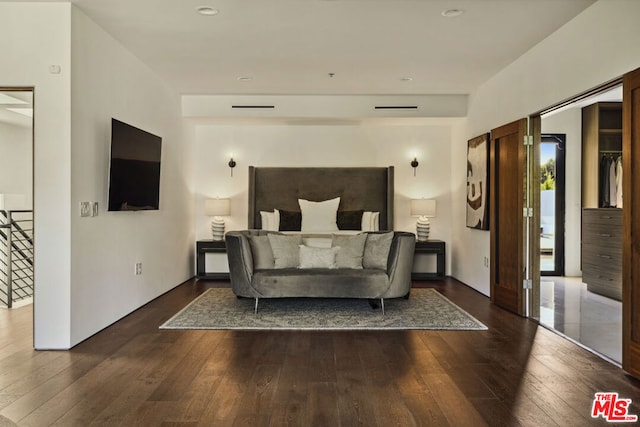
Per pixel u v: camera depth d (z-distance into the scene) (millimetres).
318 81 6031
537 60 4633
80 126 3832
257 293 4934
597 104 7215
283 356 3547
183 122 6934
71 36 3686
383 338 4051
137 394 2809
